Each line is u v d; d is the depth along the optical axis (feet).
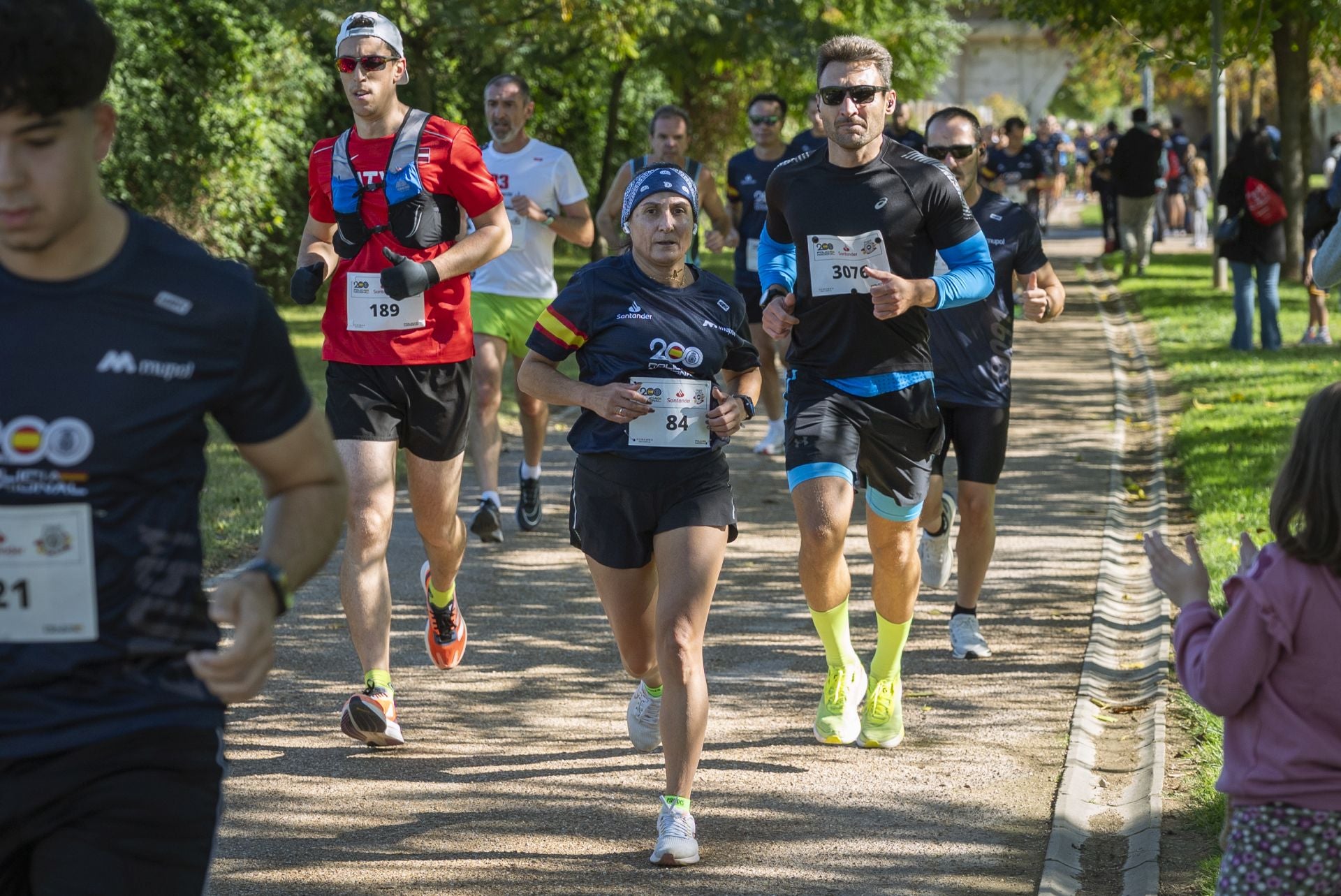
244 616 9.30
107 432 9.05
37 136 8.67
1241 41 67.97
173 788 9.30
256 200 78.69
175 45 71.92
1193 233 124.57
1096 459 42.88
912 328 20.36
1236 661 10.75
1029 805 19.17
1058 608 28.60
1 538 9.02
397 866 17.29
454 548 23.08
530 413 34.68
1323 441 10.60
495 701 23.49
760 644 26.50
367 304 21.35
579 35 72.33
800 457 20.29
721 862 17.44
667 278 18.63
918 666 25.09
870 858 17.57
